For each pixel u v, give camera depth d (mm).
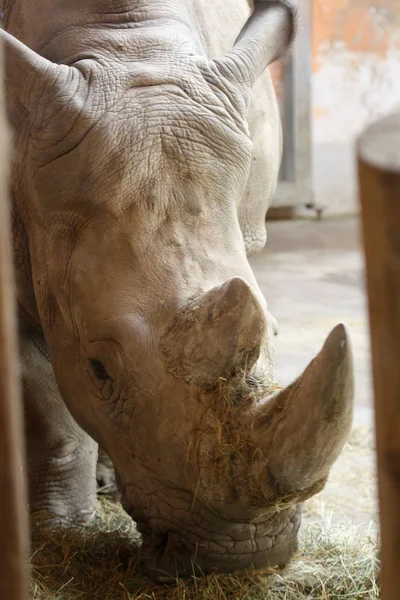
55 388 4387
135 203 3289
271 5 3924
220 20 4555
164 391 3113
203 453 3008
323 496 4891
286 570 3512
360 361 7438
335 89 15297
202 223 3312
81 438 4508
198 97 3486
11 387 1317
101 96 3432
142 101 3420
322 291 10102
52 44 3744
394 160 1249
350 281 10617
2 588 1332
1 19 4117
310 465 2713
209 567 3283
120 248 3281
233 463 2947
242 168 3498
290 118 14773
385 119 1452
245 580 3320
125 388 3264
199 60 3621
